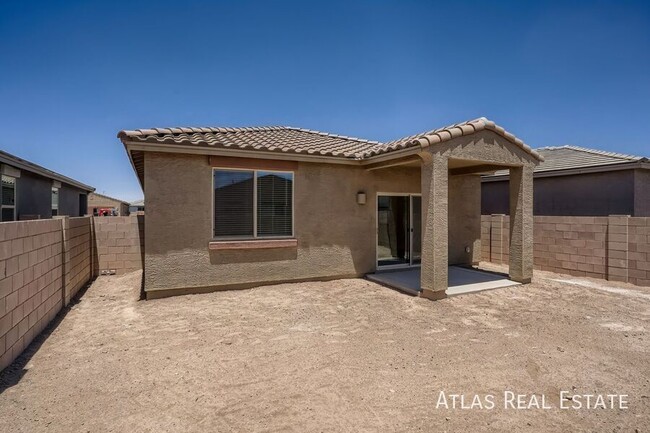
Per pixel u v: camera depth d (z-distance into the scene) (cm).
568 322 668
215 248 868
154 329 621
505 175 1733
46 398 388
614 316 706
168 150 805
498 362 493
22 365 471
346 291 901
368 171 1084
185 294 855
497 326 645
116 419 349
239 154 876
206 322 659
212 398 390
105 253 1122
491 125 881
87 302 799
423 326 644
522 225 975
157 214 819
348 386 420
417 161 892
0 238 439
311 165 994
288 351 526
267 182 938
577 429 340
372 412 365
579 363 491
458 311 736
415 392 408
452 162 1041
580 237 1112
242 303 788
